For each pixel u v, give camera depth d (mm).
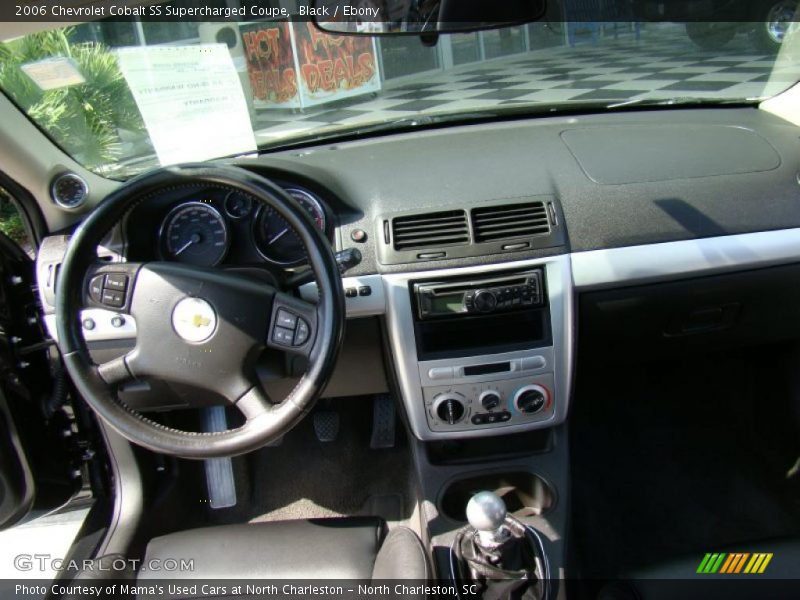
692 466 2209
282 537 1707
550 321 1681
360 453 2416
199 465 2293
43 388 1880
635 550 1943
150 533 1924
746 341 1953
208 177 1344
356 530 1706
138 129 1775
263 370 1588
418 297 1667
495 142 1948
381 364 1970
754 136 1896
